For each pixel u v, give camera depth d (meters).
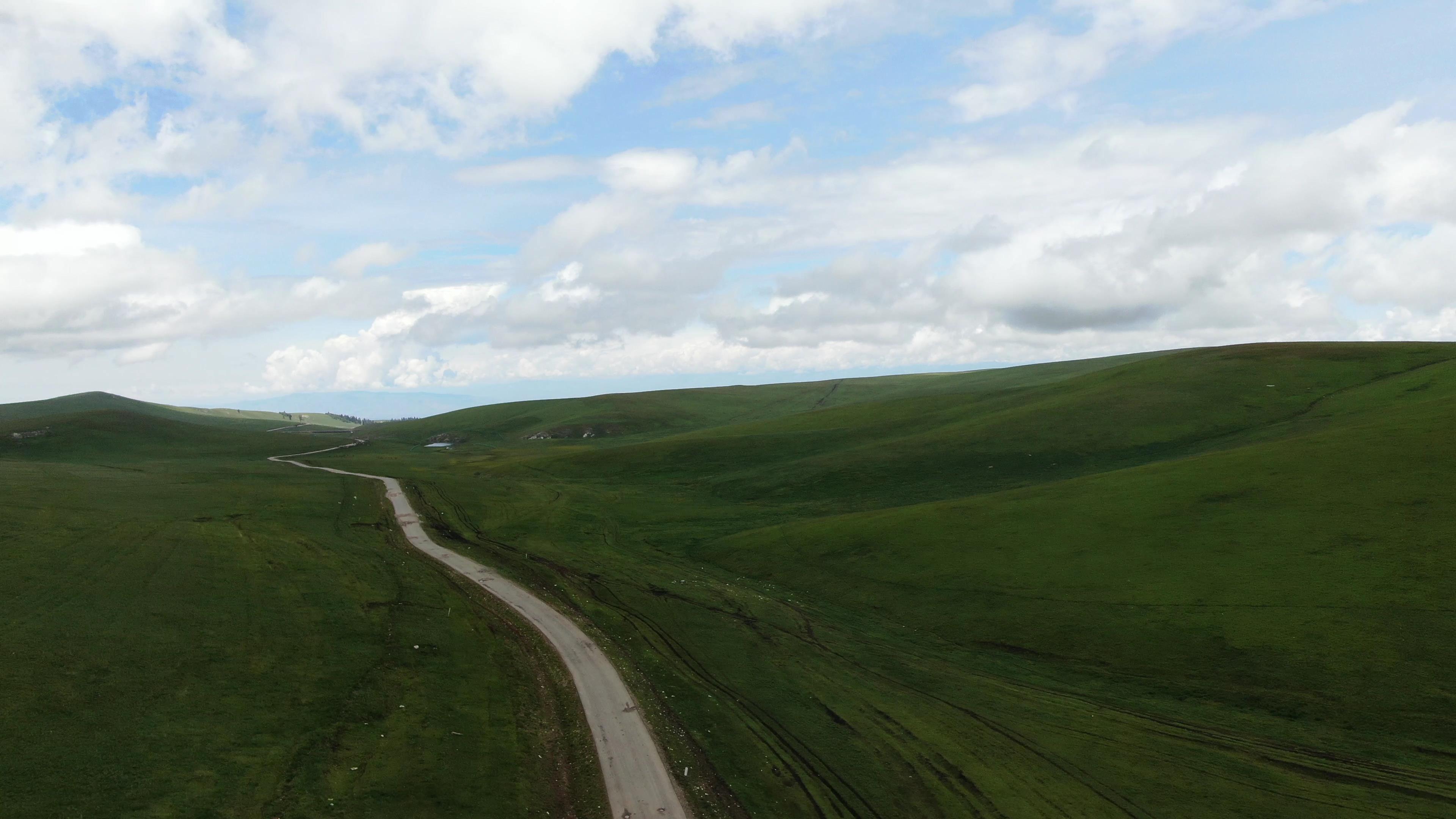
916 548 63.97
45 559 48.72
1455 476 53.00
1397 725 34.00
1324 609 42.59
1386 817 28.45
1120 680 41.53
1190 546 53.50
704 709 37.31
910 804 29.55
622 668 41.62
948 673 43.72
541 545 75.75
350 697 34.50
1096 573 52.97
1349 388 107.12
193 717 30.70
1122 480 69.88
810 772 31.67
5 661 32.84
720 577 66.75
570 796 28.75
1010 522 65.19
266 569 52.91
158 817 24.19
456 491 102.38
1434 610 40.06
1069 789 30.91
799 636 50.28
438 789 28.00
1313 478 58.62
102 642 36.47
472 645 43.69
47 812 23.53
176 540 57.19
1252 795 30.27
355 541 67.44
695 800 28.42
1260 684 38.62
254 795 26.12
